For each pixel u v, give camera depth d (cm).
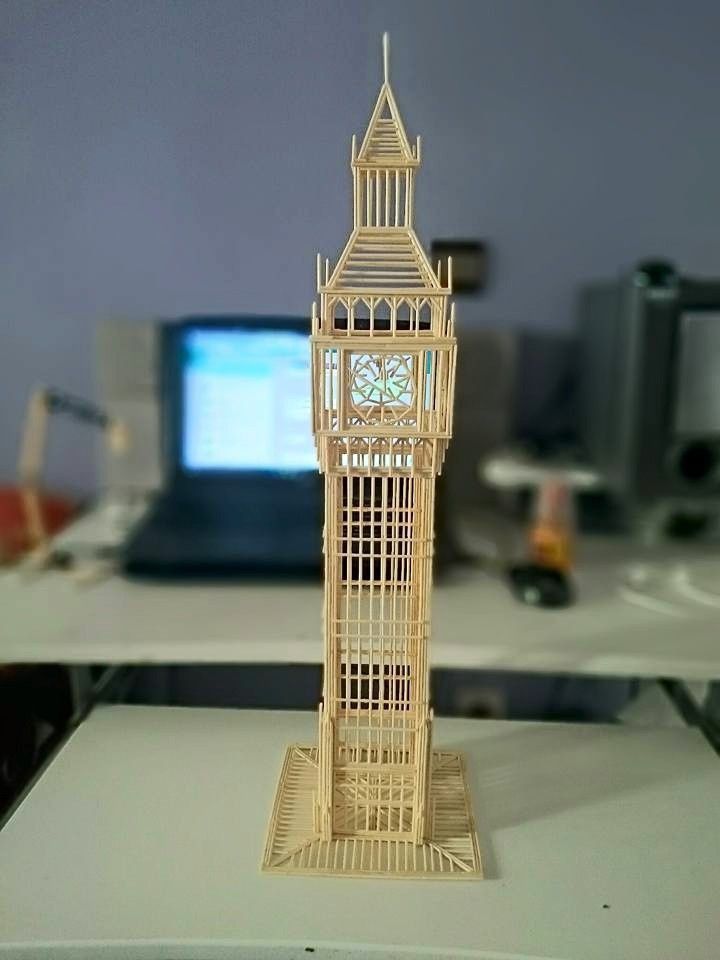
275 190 92
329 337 68
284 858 76
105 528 145
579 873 76
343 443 70
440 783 88
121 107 90
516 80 157
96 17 86
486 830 81
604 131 165
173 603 113
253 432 134
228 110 88
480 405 169
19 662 100
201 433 135
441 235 86
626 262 172
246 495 136
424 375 69
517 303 171
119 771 89
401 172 69
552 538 132
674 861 77
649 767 92
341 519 72
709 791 88
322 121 85
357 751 78
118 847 77
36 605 112
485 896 73
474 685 116
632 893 73
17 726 98
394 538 73
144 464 157
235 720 99
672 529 149
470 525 158
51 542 138
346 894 72
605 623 110
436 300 68
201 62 86
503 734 99
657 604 117
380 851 77
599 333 160
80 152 94
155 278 148
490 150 158
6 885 73
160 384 139
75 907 70
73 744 94
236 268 117
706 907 72
